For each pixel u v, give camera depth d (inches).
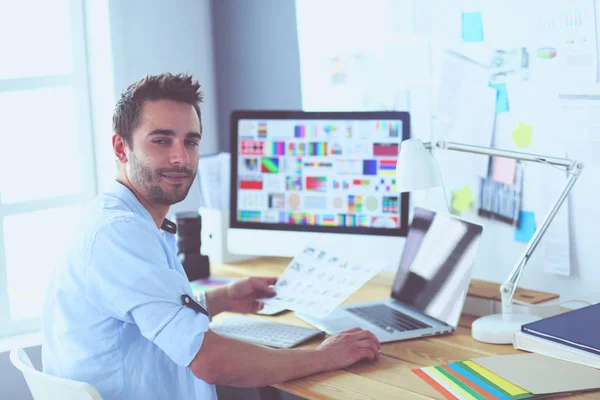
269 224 89.1
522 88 79.4
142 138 61.7
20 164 108.5
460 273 71.9
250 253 90.3
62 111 106.1
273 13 105.4
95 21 102.7
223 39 113.0
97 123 105.1
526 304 72.5
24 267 112.4
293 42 103.6
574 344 61.5
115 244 57.4
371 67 94.3
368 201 84.9
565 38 75.4
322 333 71.0
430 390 57.6
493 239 83.9
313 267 78.8
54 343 61.9
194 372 57.4
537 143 78.8
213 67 114.5
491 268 84.5
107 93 103.0
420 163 70.2
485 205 84.2
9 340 95.6
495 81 81.7
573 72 75.1
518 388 56.6
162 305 56.8
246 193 89.8
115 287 56.9
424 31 87.9
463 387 57.4
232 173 90.0
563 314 67.8
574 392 56.3
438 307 73.3
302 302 73.5
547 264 79.0
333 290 73.6
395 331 70.2
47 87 101.7
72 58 103.3
